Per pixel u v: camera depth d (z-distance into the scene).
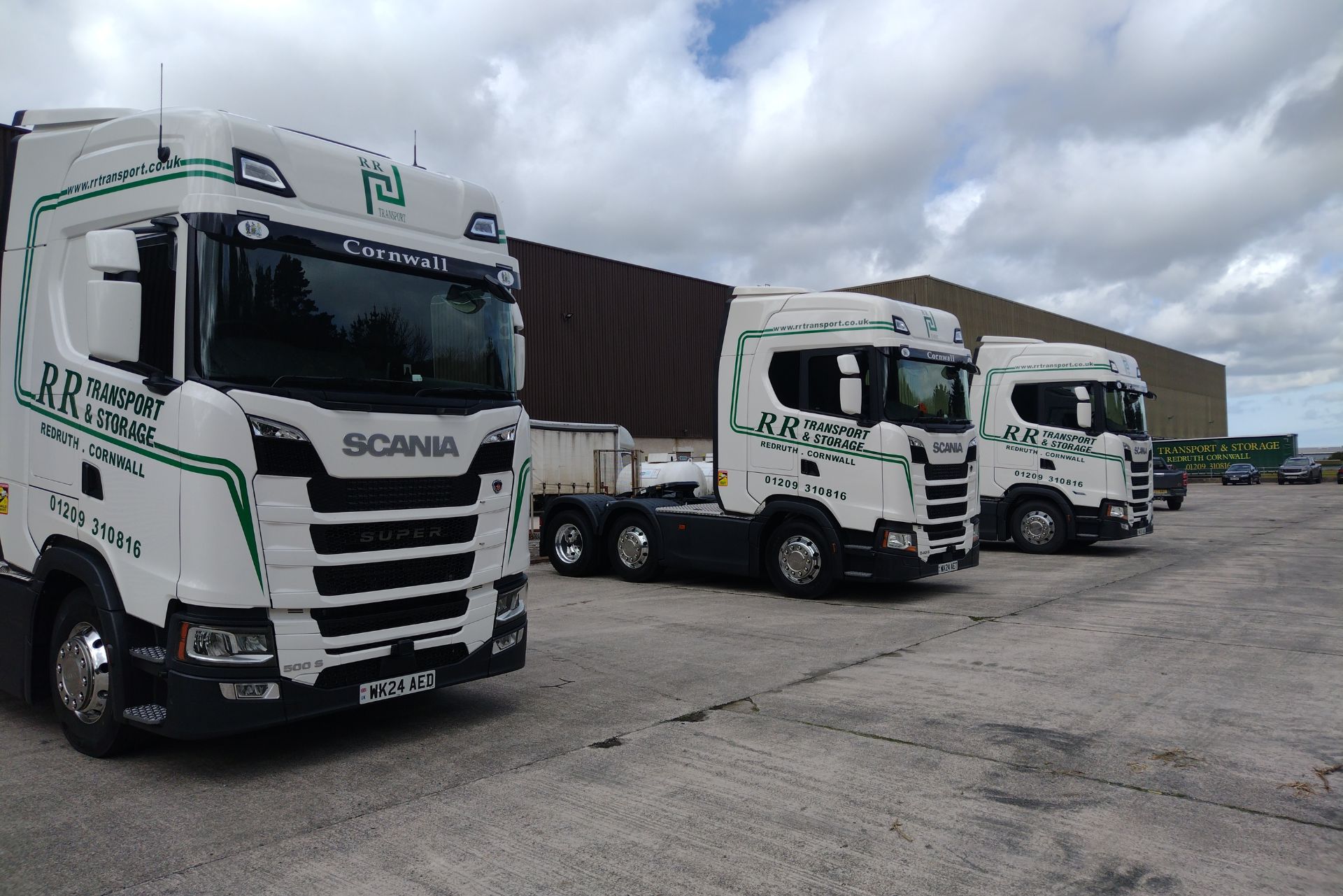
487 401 5.37
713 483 11.52
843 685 6.23
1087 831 3.75
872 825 3.83
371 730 5.27
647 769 4.54
